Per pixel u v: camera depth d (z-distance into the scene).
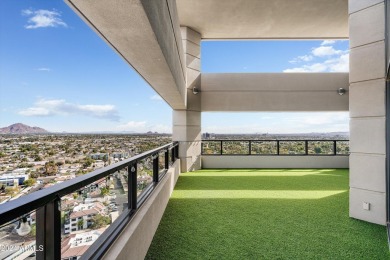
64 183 1.21
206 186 5.64
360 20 3.49
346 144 8.61
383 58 3.26
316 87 8.58
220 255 2.45
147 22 1.83
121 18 1.77
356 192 3.50
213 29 7.98
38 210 1.03
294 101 8.57
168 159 5.34
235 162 8.55
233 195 4.83
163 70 3.24
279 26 7.77
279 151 8.71
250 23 7.59
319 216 3.61
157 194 3.19
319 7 6.71
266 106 8.57
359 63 3.49
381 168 3.27
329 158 8.45
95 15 1.72
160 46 2.36
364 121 3.44
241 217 3.56
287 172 7.63
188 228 3.14
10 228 0.88
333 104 8.55
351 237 2.88
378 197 3.29
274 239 2.83
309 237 2.88
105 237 1.69
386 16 3.25
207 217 3.56
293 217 3.56
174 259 2.37
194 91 8.02
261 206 4.10
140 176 2.84
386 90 3.25
